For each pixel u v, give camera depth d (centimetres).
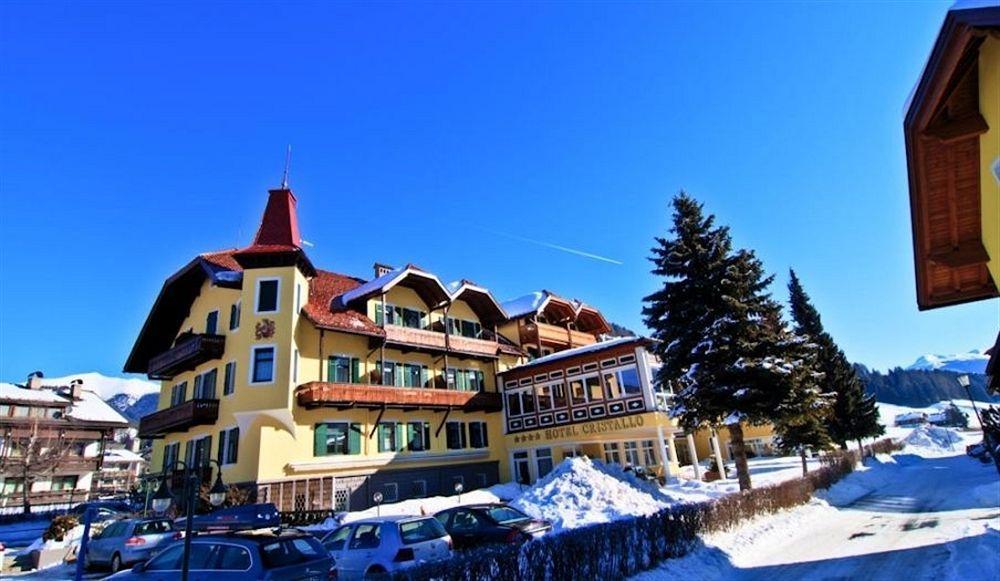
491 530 1349
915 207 860
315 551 1029
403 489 3228
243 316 2947
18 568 1989
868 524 1766
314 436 2941
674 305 2503
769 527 1670
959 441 6431
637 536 1212
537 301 4384
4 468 4497
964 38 596
